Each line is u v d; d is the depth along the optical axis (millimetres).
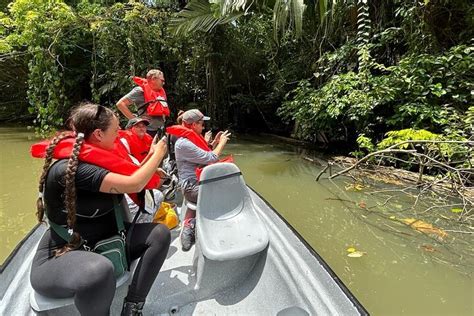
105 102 9266
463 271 2492
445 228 3176
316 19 6781
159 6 9062
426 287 2314
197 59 9047
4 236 3170
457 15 5273
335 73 6680
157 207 2492
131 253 1528
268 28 8773
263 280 1784
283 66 8688
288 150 6836
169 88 9609
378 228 3221
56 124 8031
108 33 7961
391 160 4934
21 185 4566
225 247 1795
